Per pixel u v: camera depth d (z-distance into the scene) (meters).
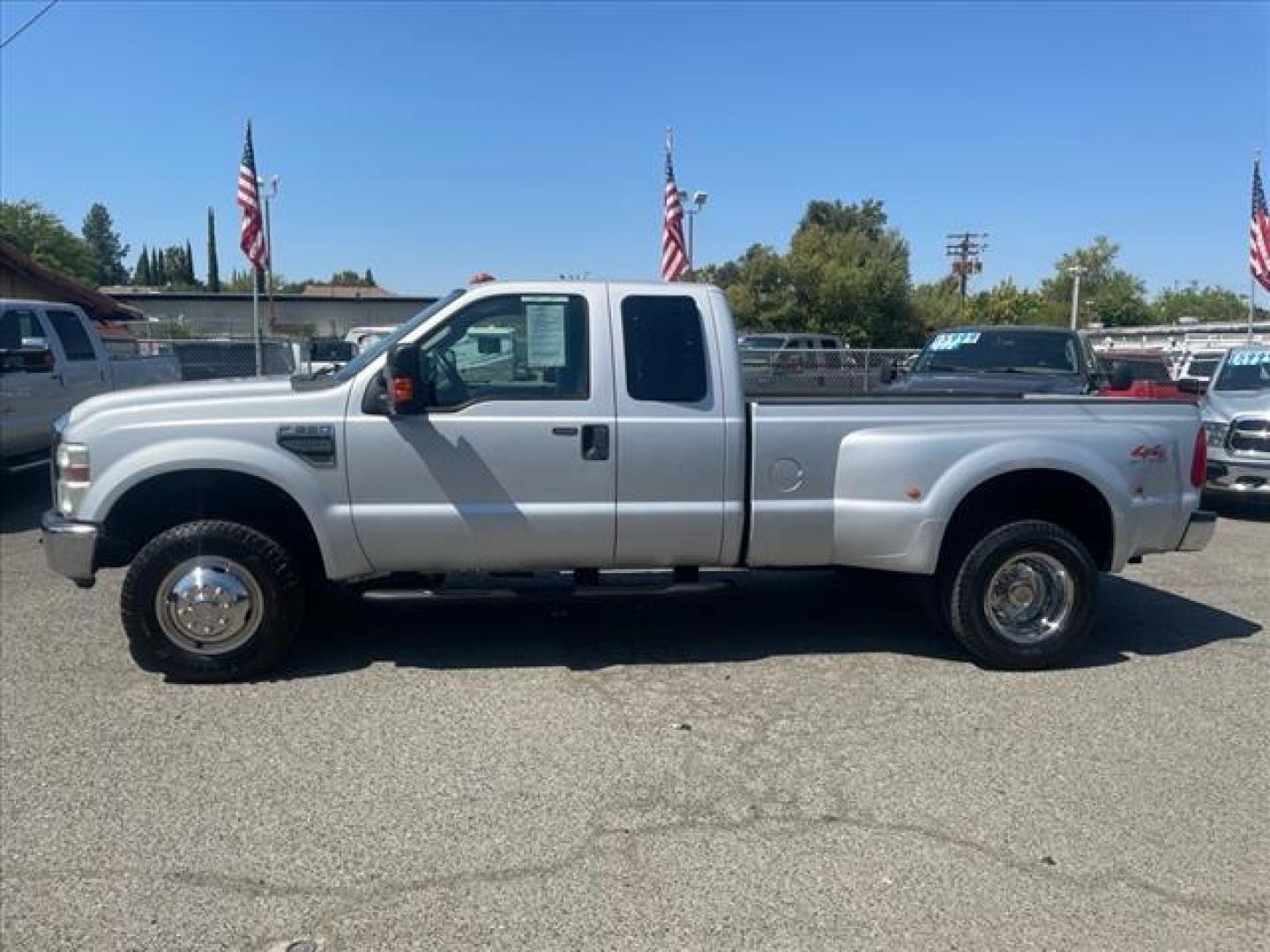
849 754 4.46
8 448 10.29
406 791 4.06
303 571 5.40
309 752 4.42
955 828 3.80
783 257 50.62
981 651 5.54
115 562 5.40
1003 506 5.91
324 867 3.50
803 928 3.16
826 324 49.84
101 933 3.12
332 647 5.84
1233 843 3.71
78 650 5.78
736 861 3.55
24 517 10.18
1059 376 10.75
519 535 5.28
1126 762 4.40
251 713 4.85
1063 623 5.57
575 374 5.32
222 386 5.32
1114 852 3.64
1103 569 5.85
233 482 5.37
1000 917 3.23
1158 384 13.30
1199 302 82.19
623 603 6.82
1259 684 5.40
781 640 6.09
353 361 5.72
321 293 65.00
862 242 56.22
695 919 3.21
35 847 3.61
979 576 5.49
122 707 4.92
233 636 5.23
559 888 3.38
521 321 5.32
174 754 4.39
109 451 5.12
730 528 5.44
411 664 5.57
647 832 3.75
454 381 5.29
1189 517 5.85
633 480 5.32
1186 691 5.29
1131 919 3.23
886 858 3.58
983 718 4.89
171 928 3.14
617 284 5.40
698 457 5.36
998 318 62.62
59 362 11.17
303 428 5.12
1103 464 5.60
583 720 4.80
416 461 5.18
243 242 19.72
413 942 3.08
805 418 5.45
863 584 7.17
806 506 5.46
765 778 4.21
